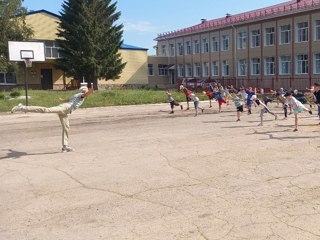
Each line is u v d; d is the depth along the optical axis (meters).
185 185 6.59
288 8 39.06
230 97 26.05
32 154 9.64
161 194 6.16
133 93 31.09
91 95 28.38
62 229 4.98
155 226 4.96
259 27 42.66
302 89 37.47
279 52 40.34
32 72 41.91
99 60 37.88
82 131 13.82
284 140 10.41
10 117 19.58
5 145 11.14
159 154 9.09
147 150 9.64
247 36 44.47
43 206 5.81
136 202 5.84
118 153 9.38
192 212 5.38
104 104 25.42
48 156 9.31
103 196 6.17
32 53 27.38
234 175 7.11
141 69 50.53
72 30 37.56
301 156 8.43
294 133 11.59
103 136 12.34
